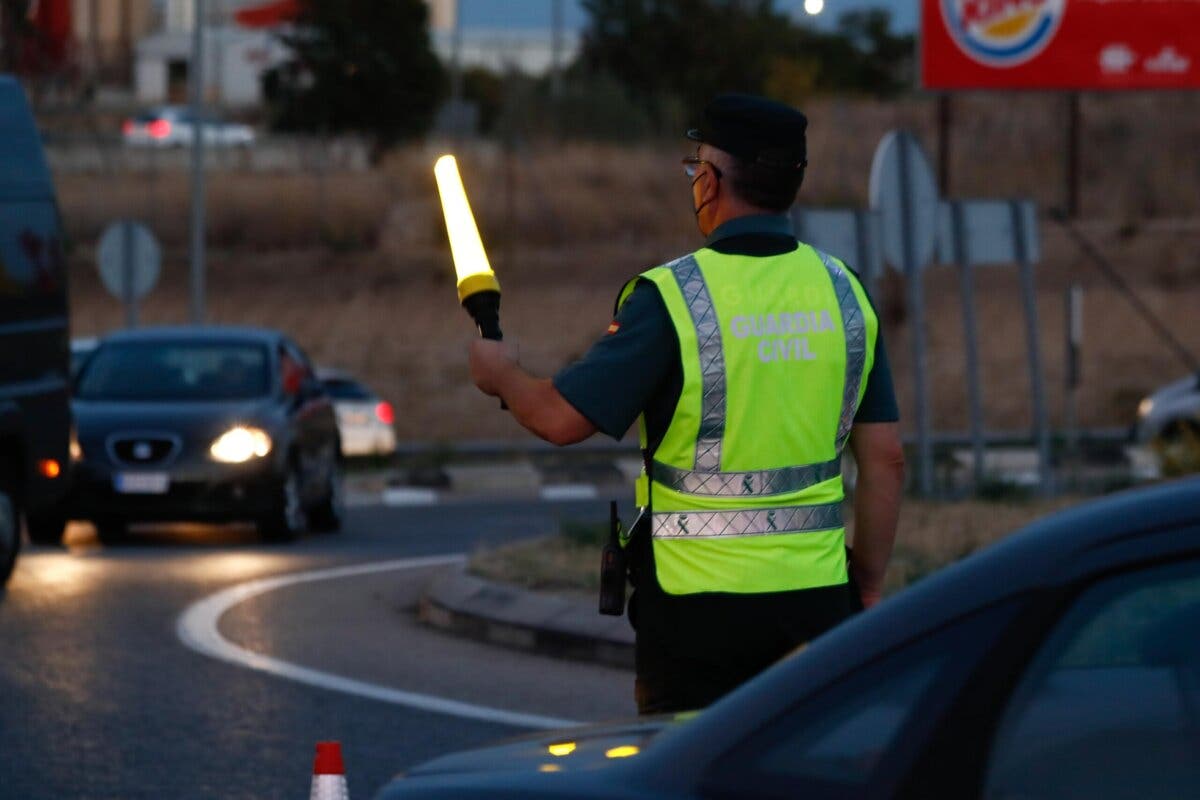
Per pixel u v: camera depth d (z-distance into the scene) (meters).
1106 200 139.25
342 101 143.88
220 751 24.05
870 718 8.39
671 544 13.13
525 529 53.22
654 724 10.35
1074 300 63.41
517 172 141.25
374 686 28.55
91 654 30.98
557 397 12.77
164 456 47.75
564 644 31.28
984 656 8.27
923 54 85.50
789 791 8.42
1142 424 75.19
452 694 28.03
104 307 115.00
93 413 48.69
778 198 13.41
